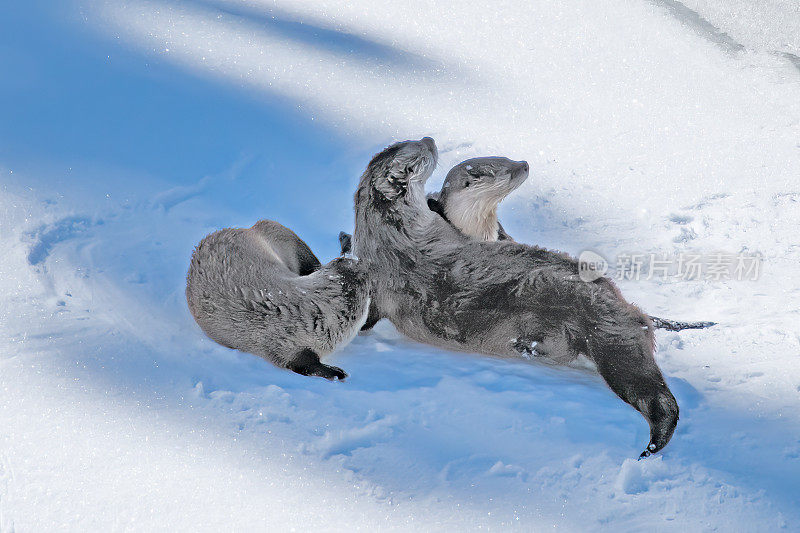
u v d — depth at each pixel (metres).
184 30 24.89
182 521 8.47
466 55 24.94
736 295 13.10
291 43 24.73
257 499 8.76
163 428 9.97
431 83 22.98
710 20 27.78
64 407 10.30
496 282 11.07
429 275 11.62
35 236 14.81
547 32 26.77
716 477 8.85
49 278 13.63
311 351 11.52
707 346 11.59
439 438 9.80
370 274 12.08
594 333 10.29
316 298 11.53
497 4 29.06
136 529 8.38
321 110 21.12
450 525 8.33
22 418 10.06
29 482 9.01
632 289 13.53
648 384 9.91
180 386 10.89
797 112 21.03
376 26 26.72
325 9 27.89
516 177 12.90
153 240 15.16
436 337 11.85
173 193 17.09
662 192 17.31
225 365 11.46
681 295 13.28
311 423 10.10
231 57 23.47
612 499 8.62
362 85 22.58
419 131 20.36
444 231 12.07
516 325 11.03
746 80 23.20
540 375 11.20
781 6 28.67
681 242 15.20
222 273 11.86
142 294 13.34
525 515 8.43
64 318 12.44
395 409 10.43
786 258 14.26
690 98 22.23
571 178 18.16
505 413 10.23
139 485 8.98
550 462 9.26
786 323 12.03
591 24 27.36
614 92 22.69
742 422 9.84
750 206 16.31
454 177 13.09
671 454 9.34
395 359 11.81
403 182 11.98
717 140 19.72
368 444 9.71
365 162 18.77
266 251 12.47
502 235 14.40
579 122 21.00
